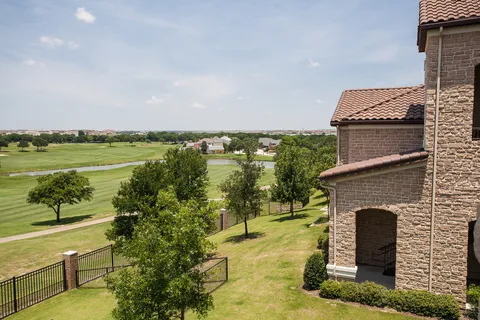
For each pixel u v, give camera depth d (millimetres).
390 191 12148
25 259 23547
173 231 8664
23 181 67250
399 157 11766
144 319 8234
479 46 10867
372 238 15703
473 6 11188
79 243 27547
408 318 10875
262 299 12953
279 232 24484
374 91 18219
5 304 15305
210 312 12188
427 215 11695
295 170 29672
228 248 22828
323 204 35531
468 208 11164
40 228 33562
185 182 21422
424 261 11781
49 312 15062
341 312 11422
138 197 19406
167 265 8359
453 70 11188
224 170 80312
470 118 11070
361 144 14969
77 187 37406
